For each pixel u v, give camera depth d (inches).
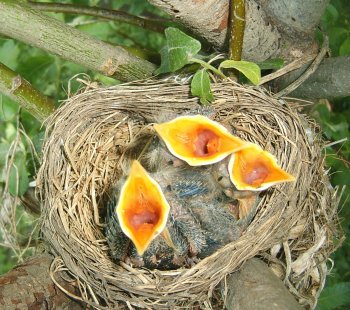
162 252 16.9
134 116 18.6
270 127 17.5
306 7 17.2
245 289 15.0
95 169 18.2
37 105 18.0
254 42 17.4
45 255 17.1
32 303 16.1
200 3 16.4
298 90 18.4
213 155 15.7
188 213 17.2
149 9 25.7
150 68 18.1
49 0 24.2
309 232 17.2
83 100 17.9
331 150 21.1
